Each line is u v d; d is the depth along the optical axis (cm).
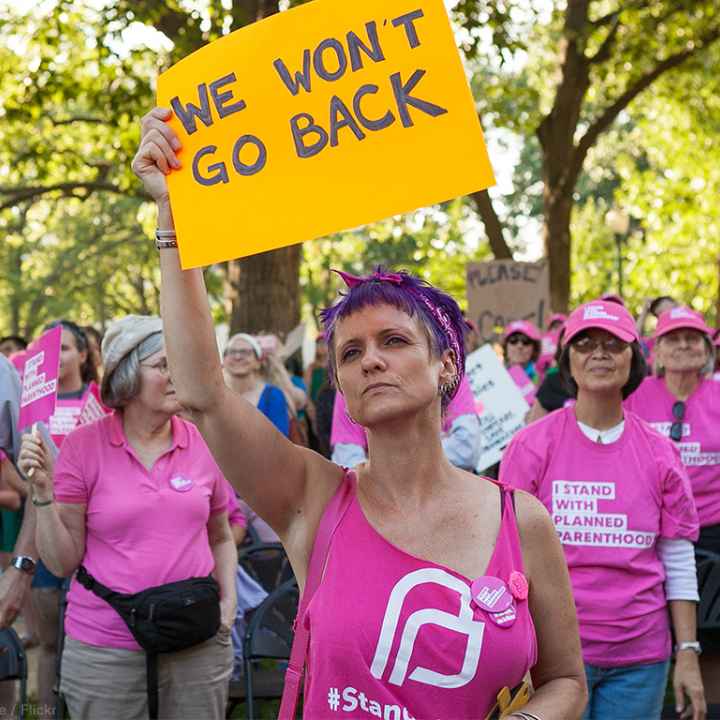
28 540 430
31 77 1819
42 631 617
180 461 434
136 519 418
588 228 4225
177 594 411
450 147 243
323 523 248
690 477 591
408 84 246
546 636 252
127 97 1745
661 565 443
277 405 786
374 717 233
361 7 250
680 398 599
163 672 416
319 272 4212
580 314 445
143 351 421
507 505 250
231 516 525
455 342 251
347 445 670
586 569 436
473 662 233
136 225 4303
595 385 436
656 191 3020
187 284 255
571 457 442
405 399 241
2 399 467
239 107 254
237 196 252
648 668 432
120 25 1561
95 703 416
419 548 242
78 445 427
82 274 4675
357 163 247
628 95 2156
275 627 514
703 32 2152
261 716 588
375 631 234
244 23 1445
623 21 2164
